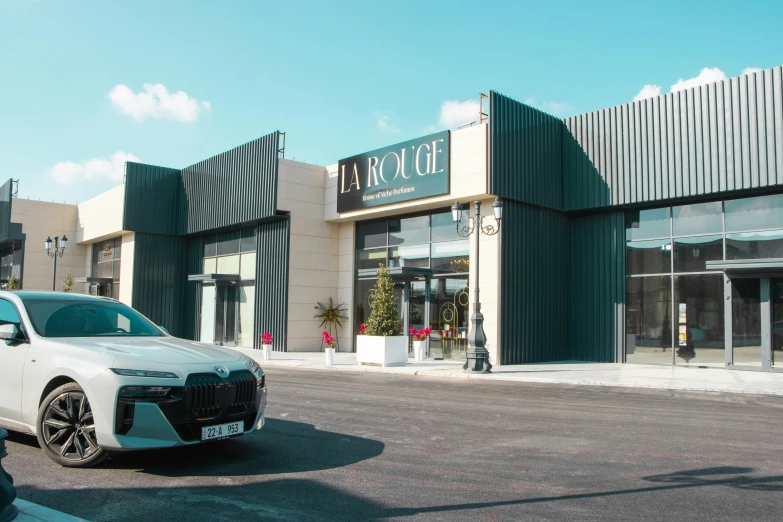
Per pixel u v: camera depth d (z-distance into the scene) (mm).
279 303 22609
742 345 15836
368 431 7359
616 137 18047
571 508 4555
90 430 5180
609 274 18609
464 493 4895
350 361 18906
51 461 5504
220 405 5348
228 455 5965
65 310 6297
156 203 28438
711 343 16484
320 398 10242
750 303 15797
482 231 17766
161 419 5016
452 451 6379
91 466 5312
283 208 22391
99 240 32406
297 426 7570
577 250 19500
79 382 5176
